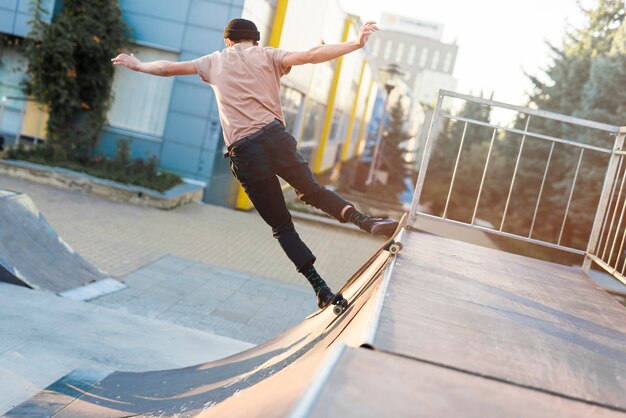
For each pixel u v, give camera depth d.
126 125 15.73
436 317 2.74
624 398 2.20
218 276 9.31
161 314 7.01
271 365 3.28
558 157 18.84
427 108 42.91
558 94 19.05
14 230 6.78
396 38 119.94
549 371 2.33
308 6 19.45
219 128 15.36
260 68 3.28
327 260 12.08
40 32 14.37
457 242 5.12
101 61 14.95
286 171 3.29
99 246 9.59
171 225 12.26
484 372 2.17
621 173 13.47
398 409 1.61
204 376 3.77
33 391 4.05
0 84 15.62
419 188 5.27
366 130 56.47
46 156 14.59
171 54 15.39
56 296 6.14
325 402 1.54
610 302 3.92
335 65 28.42
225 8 15.00
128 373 4.34
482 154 25.38
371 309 2.67
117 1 15.07
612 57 15.95
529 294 3.67
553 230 18.34
